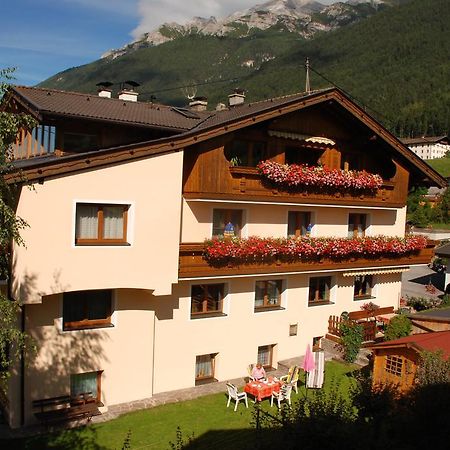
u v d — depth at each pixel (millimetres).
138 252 15500
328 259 20562
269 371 19844
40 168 13602
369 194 21578
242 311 19188
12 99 17953
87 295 15859
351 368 19938
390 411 10836
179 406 16578
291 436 9219
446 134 168375
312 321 21391
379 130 21031
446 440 9133
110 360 16156
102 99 20438
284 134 19188
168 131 18031
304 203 19516
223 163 17297
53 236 14094
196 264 16891
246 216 19234
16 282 13742
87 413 15234
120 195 15055
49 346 15016
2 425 14758
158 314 17125
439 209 79812
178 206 16125
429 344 15711
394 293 24781
